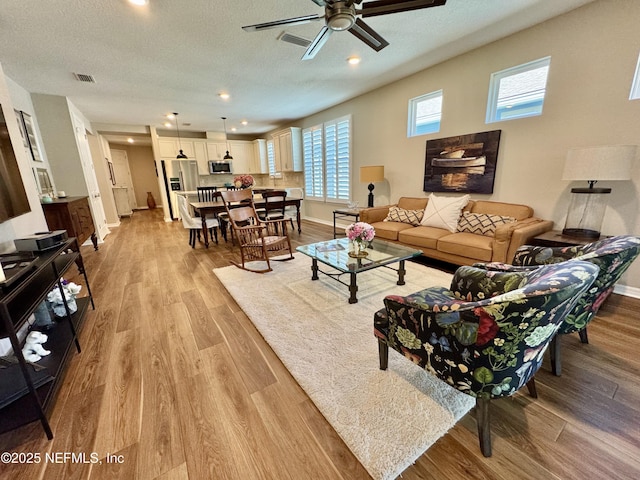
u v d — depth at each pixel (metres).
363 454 1.15
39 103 4.36
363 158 5.07
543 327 1.01
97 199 5.58
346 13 1.75
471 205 3.39
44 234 1.99
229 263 3.75
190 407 1.42
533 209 2.95
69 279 3.24
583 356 1.70
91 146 6.77
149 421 1.34
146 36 2.63
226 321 2.26
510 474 1.06
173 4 2.17
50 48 2.79
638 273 2.38
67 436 1.26
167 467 1.13
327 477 1.08
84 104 4.95
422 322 1.18
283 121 7.04
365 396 1.44
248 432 1.27
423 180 4.08
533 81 2.86
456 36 2.84
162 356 1.83
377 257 2.64
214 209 4.60
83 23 2.37
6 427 1.20
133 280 3.20
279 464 1.13
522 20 2.58
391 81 4.20
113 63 3.20
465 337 1.05
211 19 2.38
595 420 1.28
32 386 1.20
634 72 2.22
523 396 1.42
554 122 2.69
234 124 7.37
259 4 2.21
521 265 1.97
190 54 3.03
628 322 2.03
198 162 8.23
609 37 2.29
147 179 11.16
